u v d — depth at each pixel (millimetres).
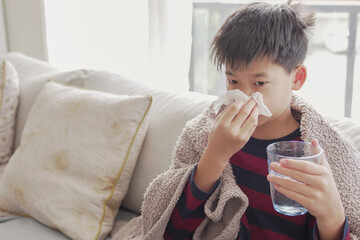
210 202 964
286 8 951
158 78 1845
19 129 1785
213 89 1787
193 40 1785
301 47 931
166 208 1006
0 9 2641
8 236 1295
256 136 1026
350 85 1511
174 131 1294
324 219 837
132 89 1523
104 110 1354
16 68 1999
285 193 809
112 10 2035
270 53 874
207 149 919
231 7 1663
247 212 1000
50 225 1312
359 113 1516
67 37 2297
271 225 979
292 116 1032
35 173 1383
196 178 954
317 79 1545
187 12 1726
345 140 990
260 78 884
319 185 784
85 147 1333
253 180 1007
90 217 1266
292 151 858
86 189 1292
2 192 1460
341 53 1505
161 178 1033
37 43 2547
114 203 1297
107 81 1605
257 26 893
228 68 908
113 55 2088
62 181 1329
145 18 1918
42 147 1411
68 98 1468
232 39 902
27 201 1372
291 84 949
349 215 922
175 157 1101
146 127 1339
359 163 976
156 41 1811
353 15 1462
